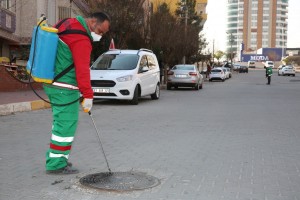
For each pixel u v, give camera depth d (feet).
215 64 273.54
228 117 40.22
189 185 17.12
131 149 24.32
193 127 33.35
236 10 539.29
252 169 20.04
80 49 16.83
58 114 17.71
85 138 27.71
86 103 17.26
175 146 25.43
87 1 88.07
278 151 24.44
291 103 57.26
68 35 16.89
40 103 44.24
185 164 20.80
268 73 117.19
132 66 52.11
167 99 60.95
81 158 21.79
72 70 17.43
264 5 528.22
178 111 44.83
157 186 16.87
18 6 80.53
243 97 67.15
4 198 15.24
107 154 22.86
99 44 76.23
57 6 86.84
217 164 20.93
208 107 49.70
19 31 82.02
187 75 83.87
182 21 126.72
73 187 16.49
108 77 48.93
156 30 92.73
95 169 19.49
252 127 33.86
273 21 529.04
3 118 36.37
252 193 16.26
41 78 16.96
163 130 31.63
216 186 17.08
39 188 16.39
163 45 95.30
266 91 85.15
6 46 80.38
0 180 17.51
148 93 56.29
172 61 109.29
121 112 43.06
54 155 18.21
